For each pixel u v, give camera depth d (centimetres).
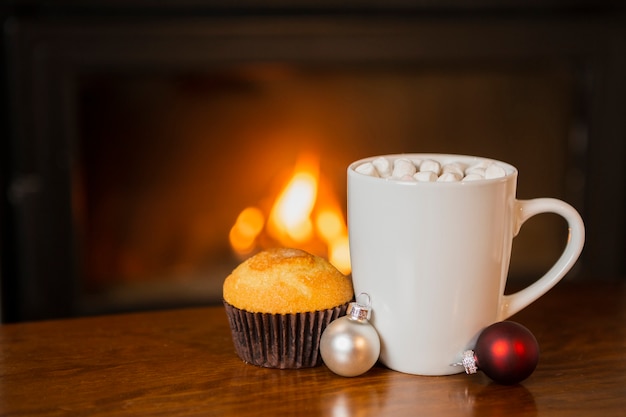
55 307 139
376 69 145
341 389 70
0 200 134
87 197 148
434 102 157
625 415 67
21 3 129
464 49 142
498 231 69
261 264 72
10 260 137
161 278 154
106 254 152
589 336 77
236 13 135
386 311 71
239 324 72
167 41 133
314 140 155
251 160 154
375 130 156
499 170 70
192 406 68
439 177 70
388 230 69
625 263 158
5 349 75
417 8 141
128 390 69
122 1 132
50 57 130
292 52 137
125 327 79
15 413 67
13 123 132
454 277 69
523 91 159
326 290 71
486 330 70
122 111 147
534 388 70
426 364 71
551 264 168
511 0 144
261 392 69
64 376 71
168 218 153
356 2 138
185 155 151
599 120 152
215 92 149
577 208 159
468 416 67
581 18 146
